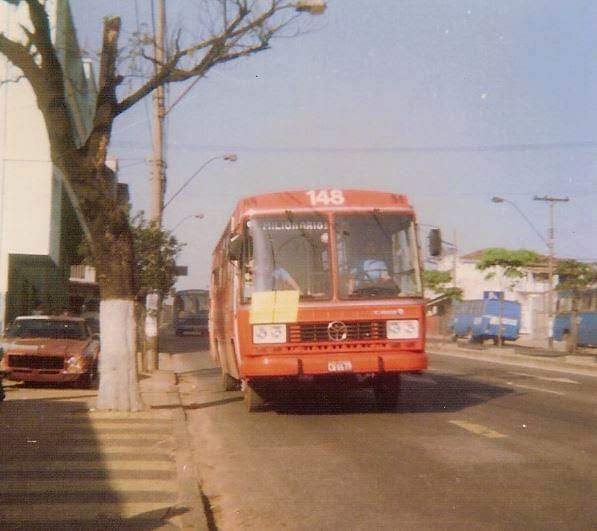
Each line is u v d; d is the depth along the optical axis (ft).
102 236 48.91
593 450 36.19
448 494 28.04
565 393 61.67
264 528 24.57
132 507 26.11
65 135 47.37
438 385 68.64
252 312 46.37
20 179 97.30
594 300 148.36
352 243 47.16
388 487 29.27
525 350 135.85
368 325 46.44
